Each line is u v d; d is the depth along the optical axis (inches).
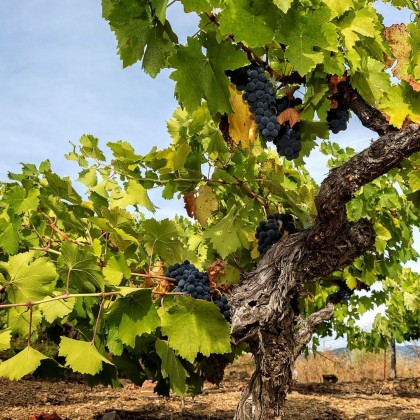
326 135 117.8
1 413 208.2
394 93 102.1
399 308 453.7
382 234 198.4
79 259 104.7
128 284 147.7
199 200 154.5
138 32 93.5
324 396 323.6
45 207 156.7
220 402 263.6
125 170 156.2
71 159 168.2
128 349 146.2
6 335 106.6
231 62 93.2
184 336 106.4
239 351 155.6
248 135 118.9
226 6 85.5
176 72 91.7
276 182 153.7
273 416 114.7
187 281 113.8
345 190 104.0
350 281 203.5
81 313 143.9
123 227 131.6
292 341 118.6
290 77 111.7
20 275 107.5
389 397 334.3
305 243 114.4
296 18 89.1
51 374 117.3
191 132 152.6
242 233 156.4
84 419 204.1
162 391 164.9
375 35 105.4
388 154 101.7
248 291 115.8
